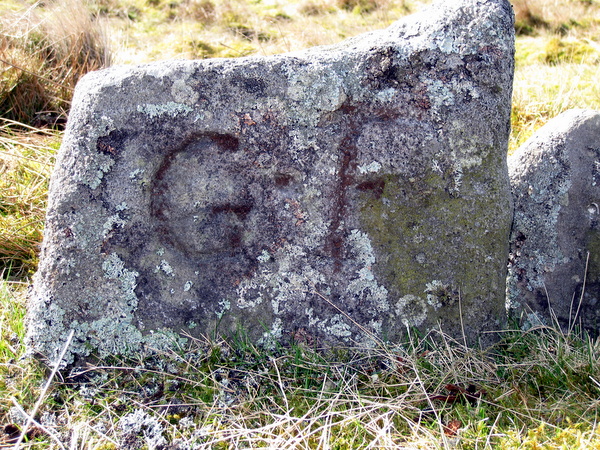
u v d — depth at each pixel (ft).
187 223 6.68
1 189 9.96
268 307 6.82
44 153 10.95
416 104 6.54
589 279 7.22
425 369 6.59
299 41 17.54
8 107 12.91
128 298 6.63
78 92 6.57
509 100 6.70
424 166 6.61
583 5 22.56
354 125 6.59
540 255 7.34
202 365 6.65
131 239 6.57
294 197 6.69
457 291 6.84
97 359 6.61
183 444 5.82
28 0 16.61
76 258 6.50
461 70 6.50
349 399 6.28
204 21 19.53
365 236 6.75
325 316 6.84
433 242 6.75
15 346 6.87
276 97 6.45
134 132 6.43
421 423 6.10
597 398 6.27
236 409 6.25
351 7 21.63
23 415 6.08
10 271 8.48
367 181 6.66
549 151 7.24
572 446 5.57
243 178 6.63
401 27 6.75
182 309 6.73
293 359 6.70
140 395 6.40
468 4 6.54
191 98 6.39
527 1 21.33
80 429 5.97
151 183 6.56
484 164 6.63
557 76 15.33
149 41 17.62
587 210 7.14
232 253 6.81
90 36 14.82
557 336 7.00
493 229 6.75
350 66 6.52
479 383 6.48
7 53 13.15
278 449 5.56
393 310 6.86
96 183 6.46
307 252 6.77
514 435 5.83
